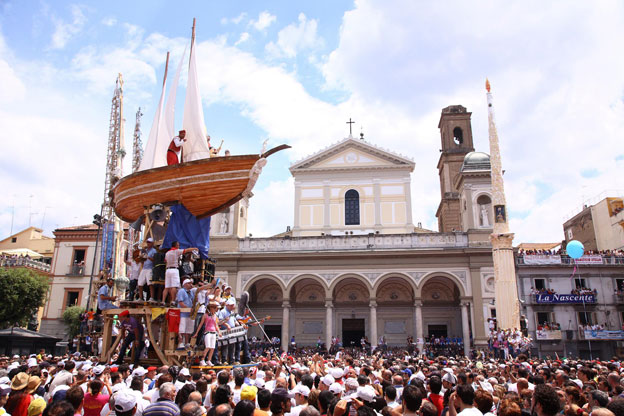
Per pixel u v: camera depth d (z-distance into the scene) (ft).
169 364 41.29
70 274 142.82
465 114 169.37
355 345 128.16
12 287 119.85
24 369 31.30
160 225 48.37
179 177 47.29
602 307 115.65
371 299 118.01
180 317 41.65
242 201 136.05
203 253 49.03
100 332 73.00
